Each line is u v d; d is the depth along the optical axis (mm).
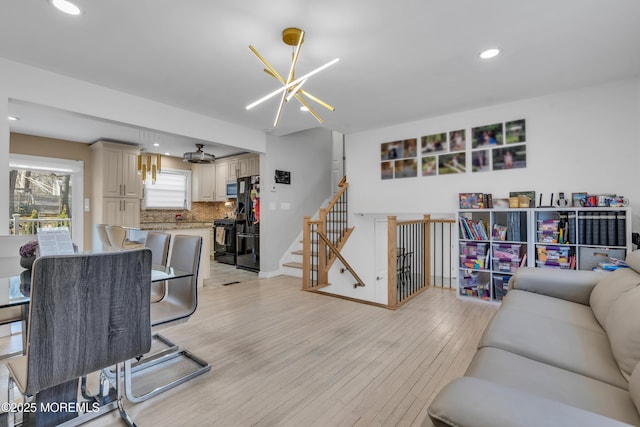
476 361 1316
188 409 1688
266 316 3172
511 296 2164
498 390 740
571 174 3395
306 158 5910
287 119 4324
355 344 2498
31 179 5164
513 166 3719
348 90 3324
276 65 2770
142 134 4992
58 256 1118
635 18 2105
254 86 3193
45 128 4641
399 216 5102
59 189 5418
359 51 2525
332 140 6676
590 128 3299
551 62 2742
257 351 2379
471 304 3553
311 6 1972
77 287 1173
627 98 3123
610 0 1921
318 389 1876
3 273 2062
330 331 2771
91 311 1216
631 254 1810
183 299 2137
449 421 675
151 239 2609
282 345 2484
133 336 1349
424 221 4215
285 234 5445
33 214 5176
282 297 3883
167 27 2195
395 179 4648
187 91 3318
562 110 3441
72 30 2227
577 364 1268
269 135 5141
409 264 4785
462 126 4074
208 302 3668
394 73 2924
